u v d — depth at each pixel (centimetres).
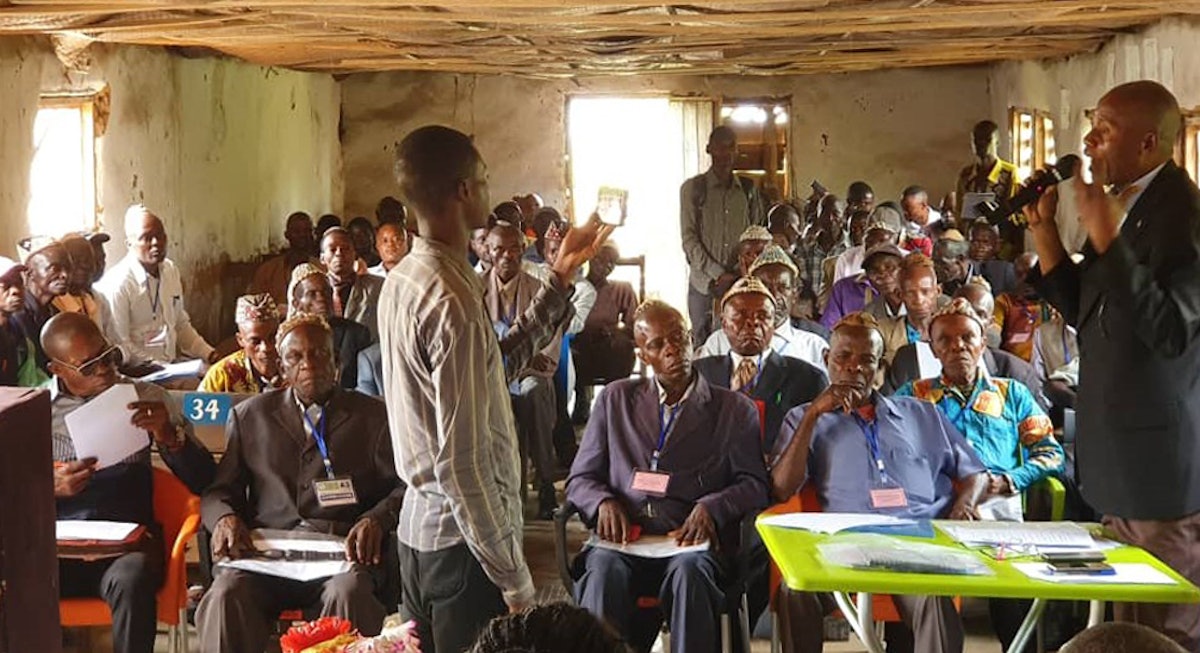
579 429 966
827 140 1520
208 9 715
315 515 456
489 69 1333
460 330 322
